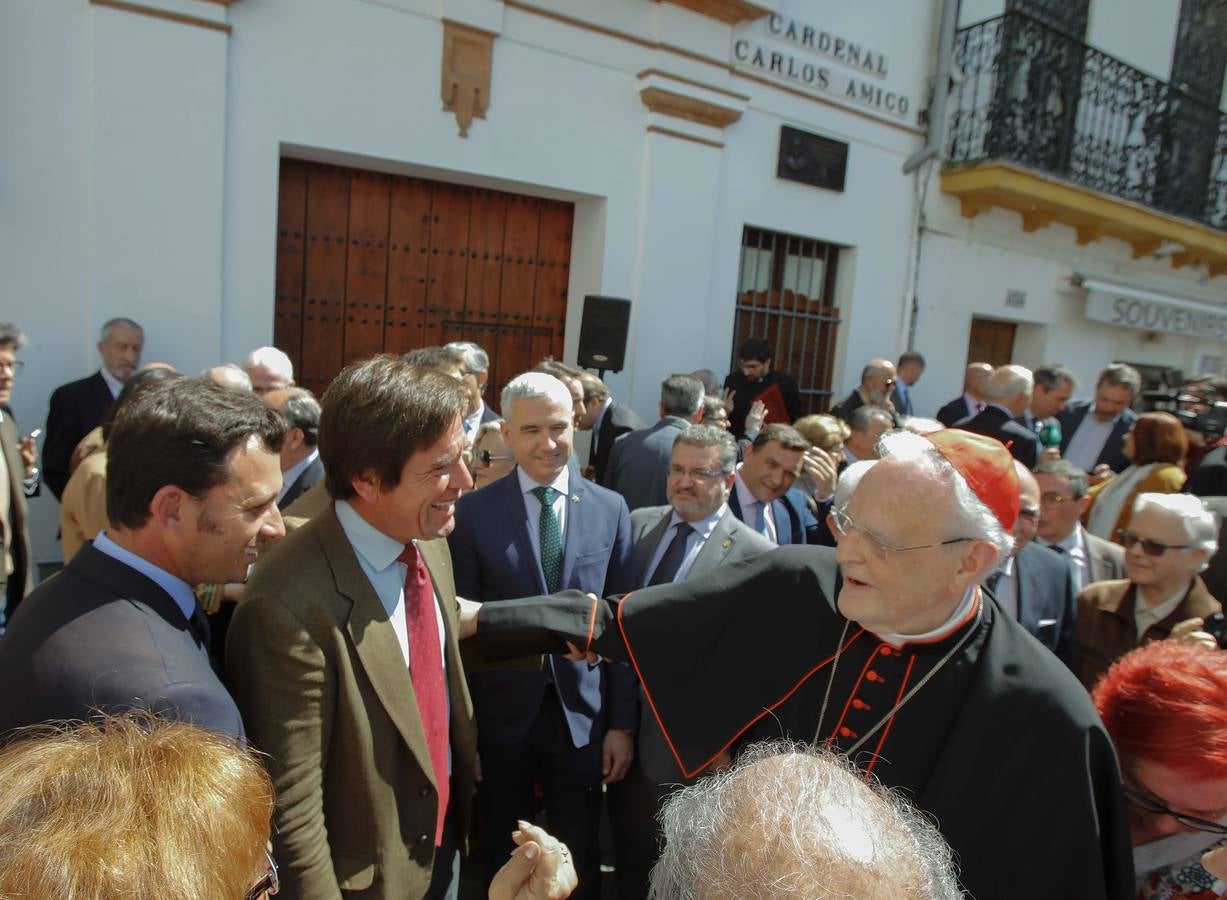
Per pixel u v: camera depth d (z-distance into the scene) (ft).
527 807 8.00
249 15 14.87
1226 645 7.77
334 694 4.75
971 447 4.46
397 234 18.39
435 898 5.71
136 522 4.21
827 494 12.59
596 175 19.21
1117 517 11.78
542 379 8.05
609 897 9.34
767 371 20.97
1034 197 25.36
